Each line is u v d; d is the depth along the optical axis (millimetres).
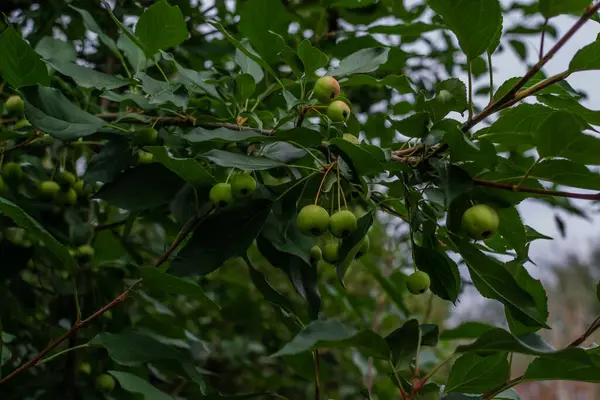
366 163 572
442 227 590
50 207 753
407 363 558
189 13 865
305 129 579
